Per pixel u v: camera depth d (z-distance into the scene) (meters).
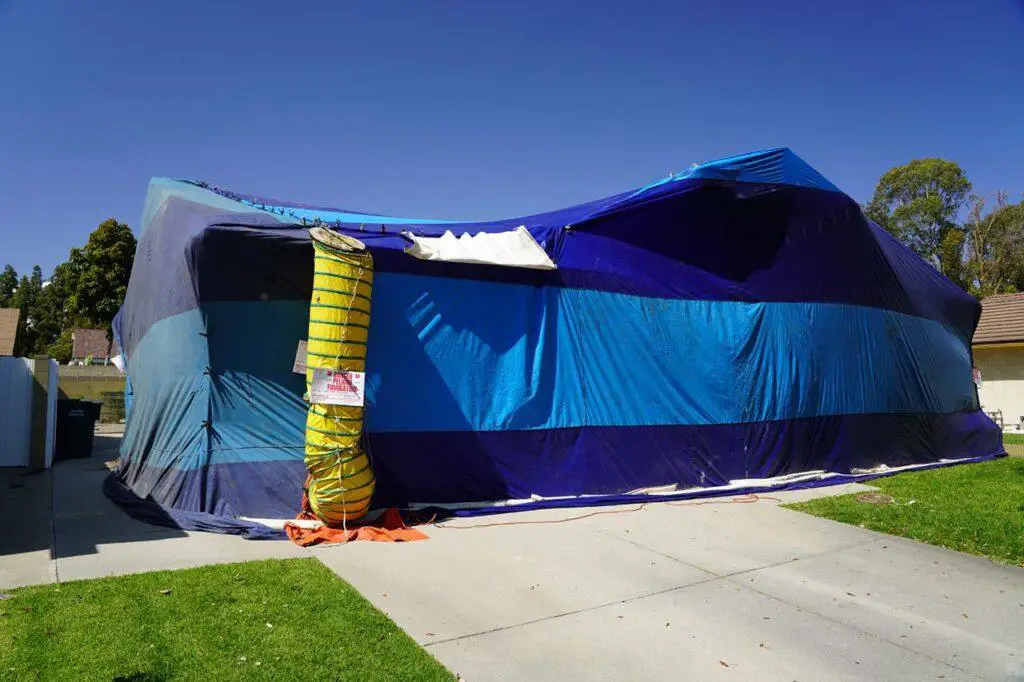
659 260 9.91
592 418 9.02
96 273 35.25
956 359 13.98
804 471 10.71
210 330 7.46
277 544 6.41
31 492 8.86
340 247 7.02
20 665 3.67
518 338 8.70
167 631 4.21
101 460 12.53
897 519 8.16
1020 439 18.36
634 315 9.52
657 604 5.23
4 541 6.31
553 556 6.36
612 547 6.75
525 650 4.30
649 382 9.50
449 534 7.01
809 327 10.95
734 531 7.57
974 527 7.75
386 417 7.83
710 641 4.57
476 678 3.88
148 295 9.52
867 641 4.67
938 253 49.47
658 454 9.42
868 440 11.61
